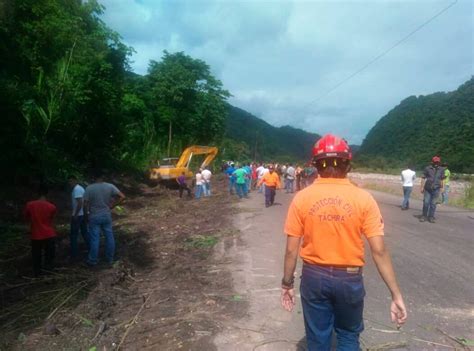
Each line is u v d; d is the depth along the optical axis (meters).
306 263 3.32
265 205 18.47
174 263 8.95
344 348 3.30
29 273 8.73
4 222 13.75
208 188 24.27
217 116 52.56
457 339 5.08
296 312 5.91
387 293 6.61
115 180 25.80
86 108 22.94
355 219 3.18
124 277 7.94
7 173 17.02
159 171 28.94
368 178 56.34
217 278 7.63
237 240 10.92
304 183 25.17
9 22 18.31
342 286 3.17
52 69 20.45
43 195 8.59
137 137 35.53
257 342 5.03
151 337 5.28
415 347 4.89
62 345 5.15
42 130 19.19
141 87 48.38
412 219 14.23
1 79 16.89
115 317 6.02
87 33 26.20
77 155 24.19
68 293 7.16
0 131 16.58
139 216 16.55
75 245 9.62
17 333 5.65
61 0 23.55
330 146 3.37
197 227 13.37
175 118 48.25
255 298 6.50
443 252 9.30
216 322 5.62
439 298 6.41
